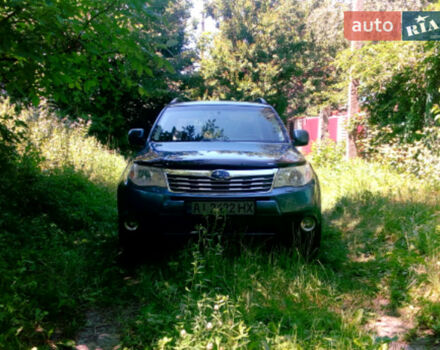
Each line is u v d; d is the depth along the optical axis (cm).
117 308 337
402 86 977
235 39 2944
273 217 404
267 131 524
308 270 380
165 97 1988
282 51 2823
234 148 459
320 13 2216
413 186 714
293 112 3291
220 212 400
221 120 535
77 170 788
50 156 738
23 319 286
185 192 405
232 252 427
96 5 339
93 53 372
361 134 1173
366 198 675
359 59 1085
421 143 878
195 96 2638
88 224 549
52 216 532
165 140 504
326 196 792
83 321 313
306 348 259
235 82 2694
